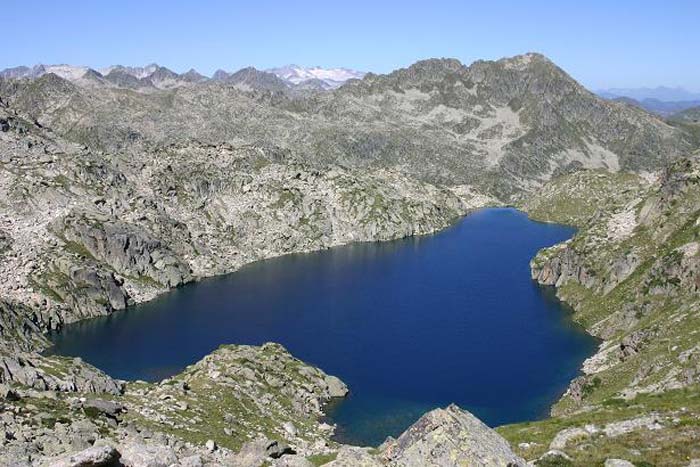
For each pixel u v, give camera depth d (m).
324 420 104.38
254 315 172.38
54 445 50.03
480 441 36.16
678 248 138.00
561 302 175.25
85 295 178.62
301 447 79.31
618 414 60.22
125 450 34.16
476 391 115.62
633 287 149.38
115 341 153.00
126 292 192.12
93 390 79.50
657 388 81.56
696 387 66.38
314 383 116.25
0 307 147.38
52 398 68.31
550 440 55.56
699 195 157.12
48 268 183.38
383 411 108.00
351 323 161.50
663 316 118.06
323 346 143.88
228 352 120.00
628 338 114.62
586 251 181.12
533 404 109.12
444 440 35.81
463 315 165.88
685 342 94.06
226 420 82.25
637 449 47.44
